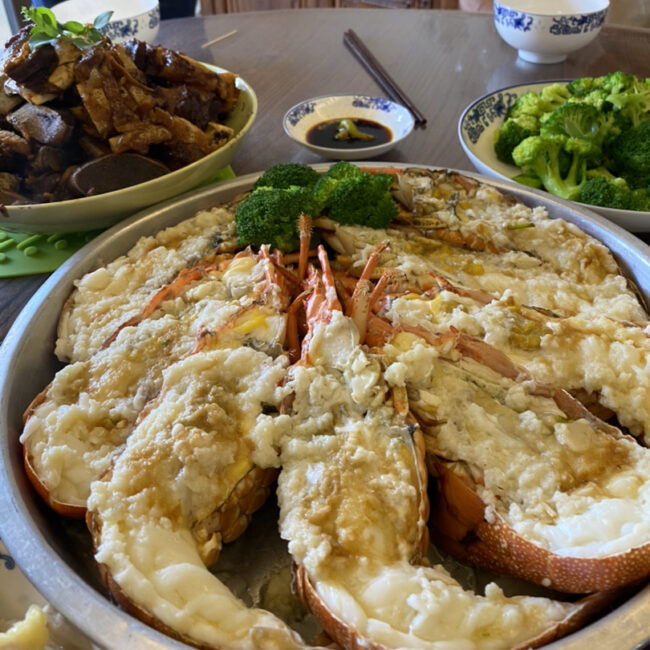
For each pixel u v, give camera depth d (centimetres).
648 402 38
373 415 36
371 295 41
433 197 51
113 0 79
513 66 77
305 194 48
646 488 33
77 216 48
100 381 39
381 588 29
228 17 90
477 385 39
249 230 47
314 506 32
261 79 76
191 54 81
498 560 35
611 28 85
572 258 47
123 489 33
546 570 32
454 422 37
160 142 51
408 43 83
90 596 28
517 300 43
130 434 36
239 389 37
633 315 43
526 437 37
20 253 51
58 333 43
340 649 30
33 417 38
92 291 45
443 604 29
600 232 48
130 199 48
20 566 30
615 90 63
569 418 37
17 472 35
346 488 33
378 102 66
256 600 35
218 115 59
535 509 33
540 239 48
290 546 31
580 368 39
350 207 48
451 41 84
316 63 79
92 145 50
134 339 40
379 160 61
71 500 35
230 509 35
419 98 71
